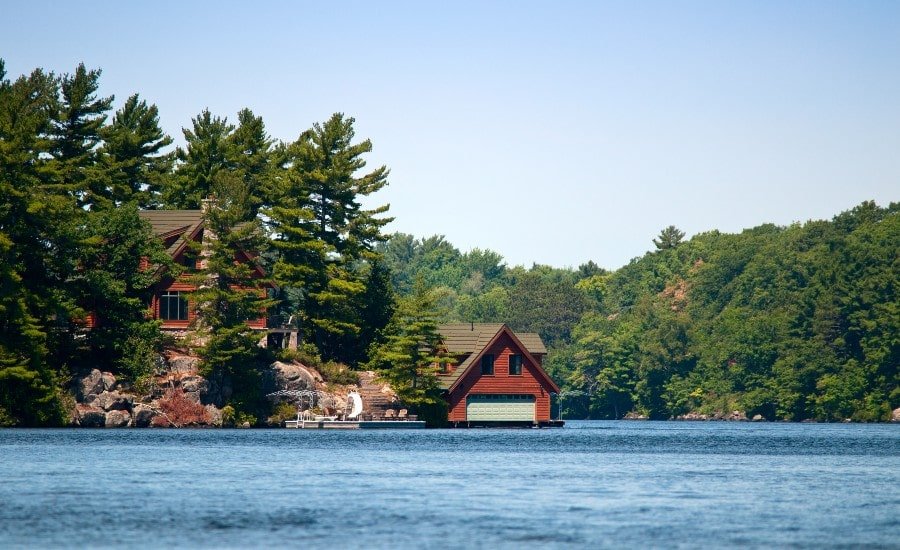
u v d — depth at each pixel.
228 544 76.56
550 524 85.12
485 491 105.06
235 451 151.12
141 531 80.88
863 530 83.69
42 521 84.38
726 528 84.06
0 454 138.25
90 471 118.75
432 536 79.81
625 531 82.31
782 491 107.88
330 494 101.69
